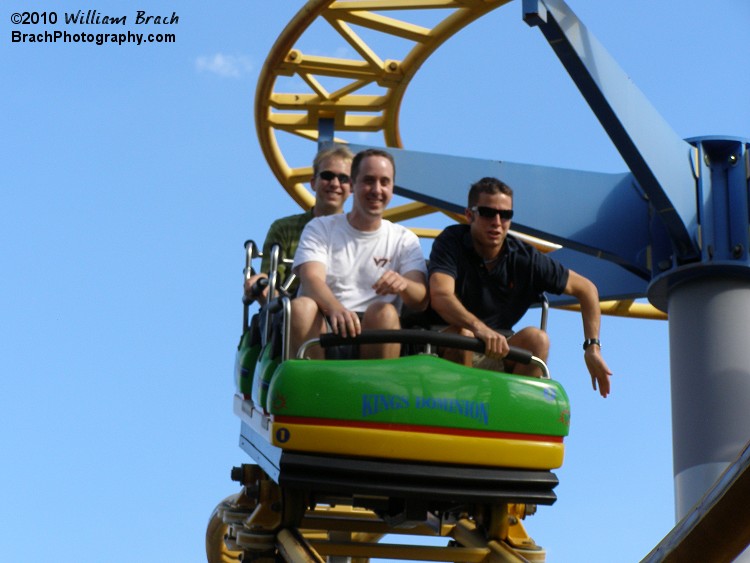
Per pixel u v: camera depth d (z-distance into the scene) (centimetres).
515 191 2130
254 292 1420
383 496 1123
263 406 1191
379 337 1115
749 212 1995
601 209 2136
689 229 1977
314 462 1066
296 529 1257
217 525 1992
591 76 1747
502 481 1089
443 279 1202
